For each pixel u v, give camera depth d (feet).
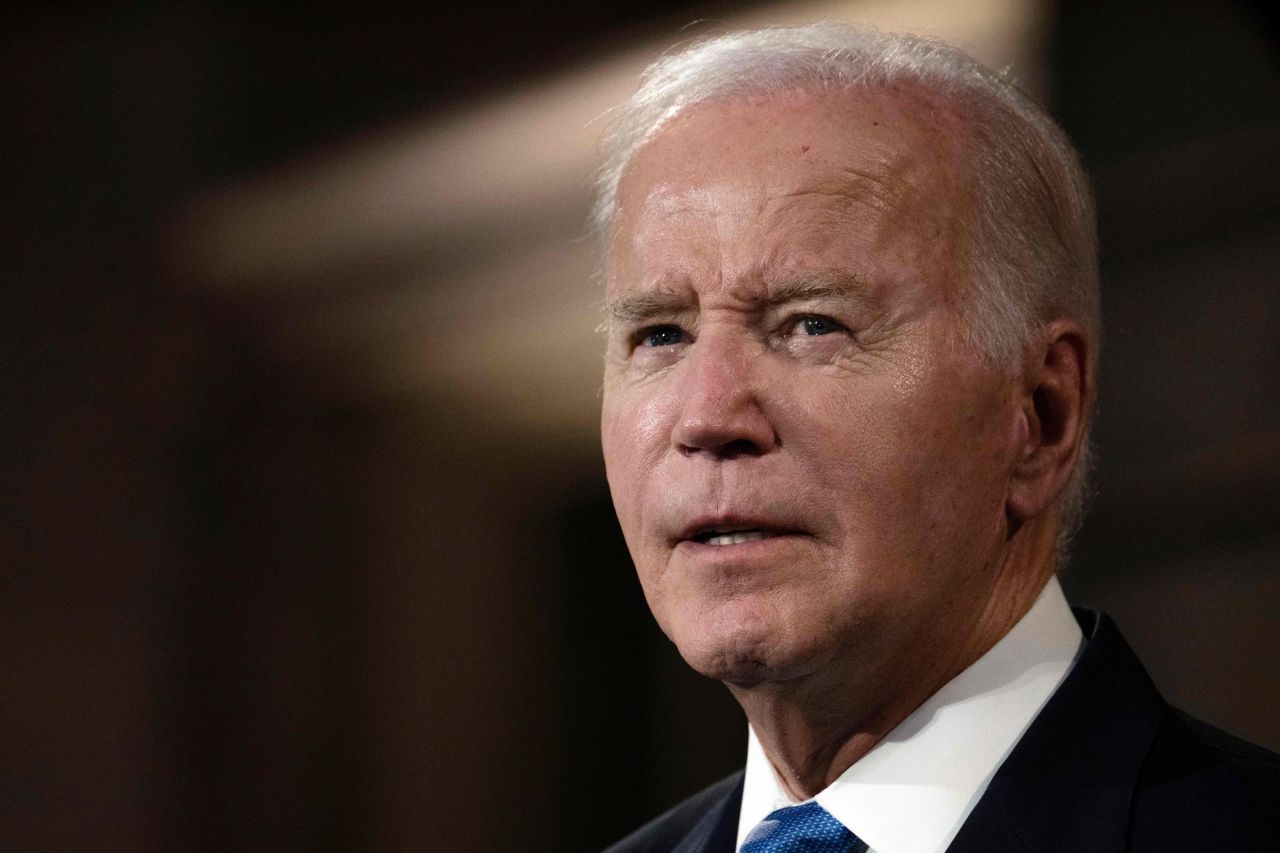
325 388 57.72
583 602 65.26
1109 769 15.29
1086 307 17.43
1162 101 38.93
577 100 49.62
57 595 54.49
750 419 15.29
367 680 58.59
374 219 54.29
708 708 64.59
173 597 55.52
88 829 53.57
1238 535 39.47
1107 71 39.65
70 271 55.47
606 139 18.42
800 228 15.62
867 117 16.24
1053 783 15.26
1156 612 40.16
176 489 55.83
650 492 15.79
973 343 15.96
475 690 62.18
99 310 55.36
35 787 53.42
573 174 51.72
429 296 55.62
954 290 15.94
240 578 56.39
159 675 55.06
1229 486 39.24
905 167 16.05
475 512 63.21
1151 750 15.49
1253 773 15.07
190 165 54.80
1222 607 39.50
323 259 55.31
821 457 15.30
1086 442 18.20
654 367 16.28
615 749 64.18
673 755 64.49
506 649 63.36
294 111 53.72
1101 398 40.50
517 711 63.26
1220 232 38.96
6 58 55.21
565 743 63.87
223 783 55.26
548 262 53.67
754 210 15.78
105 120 55.26
